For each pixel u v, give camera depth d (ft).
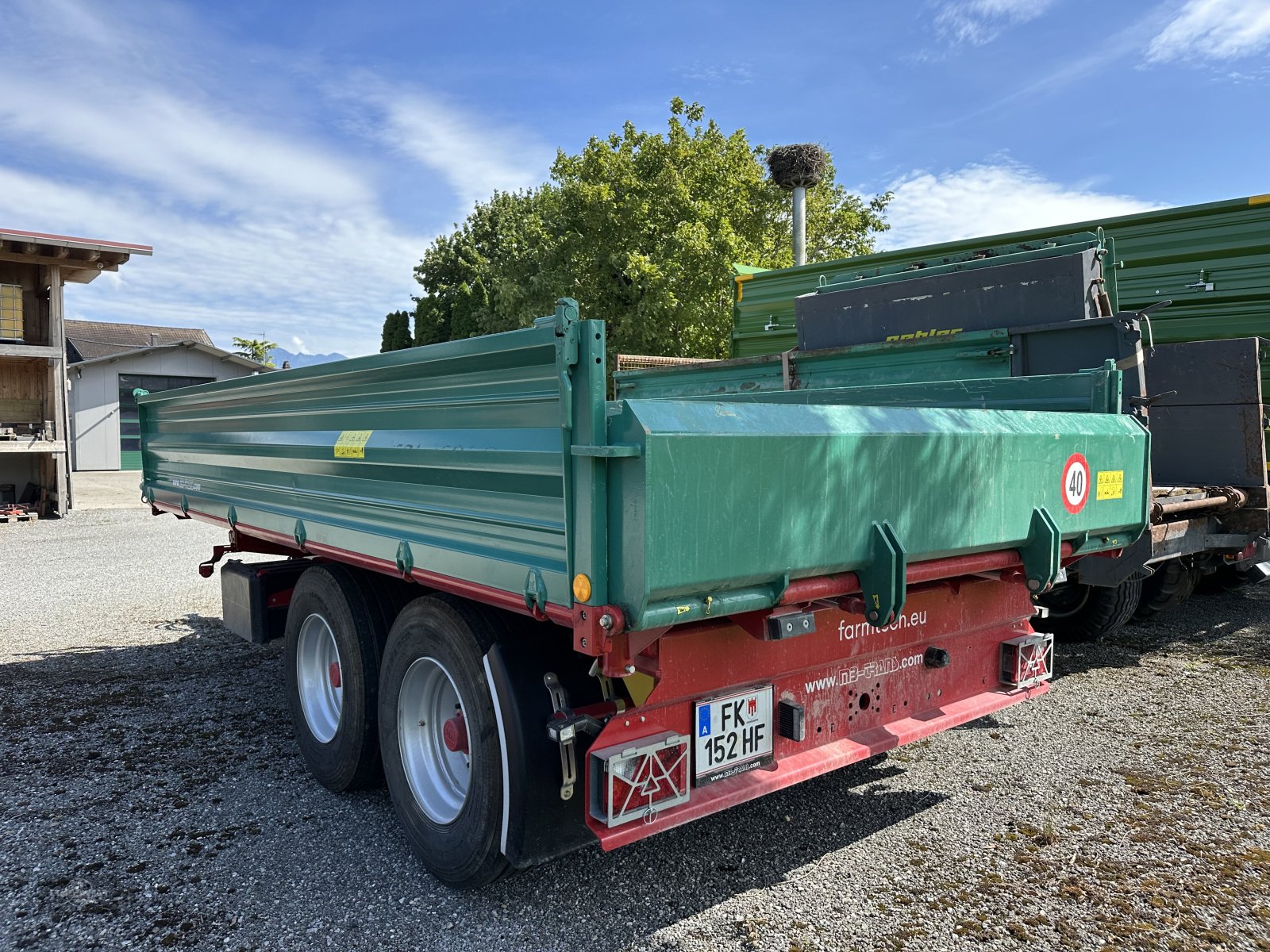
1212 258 21.89
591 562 6.75
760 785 8.46
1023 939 8.41
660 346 61.57
